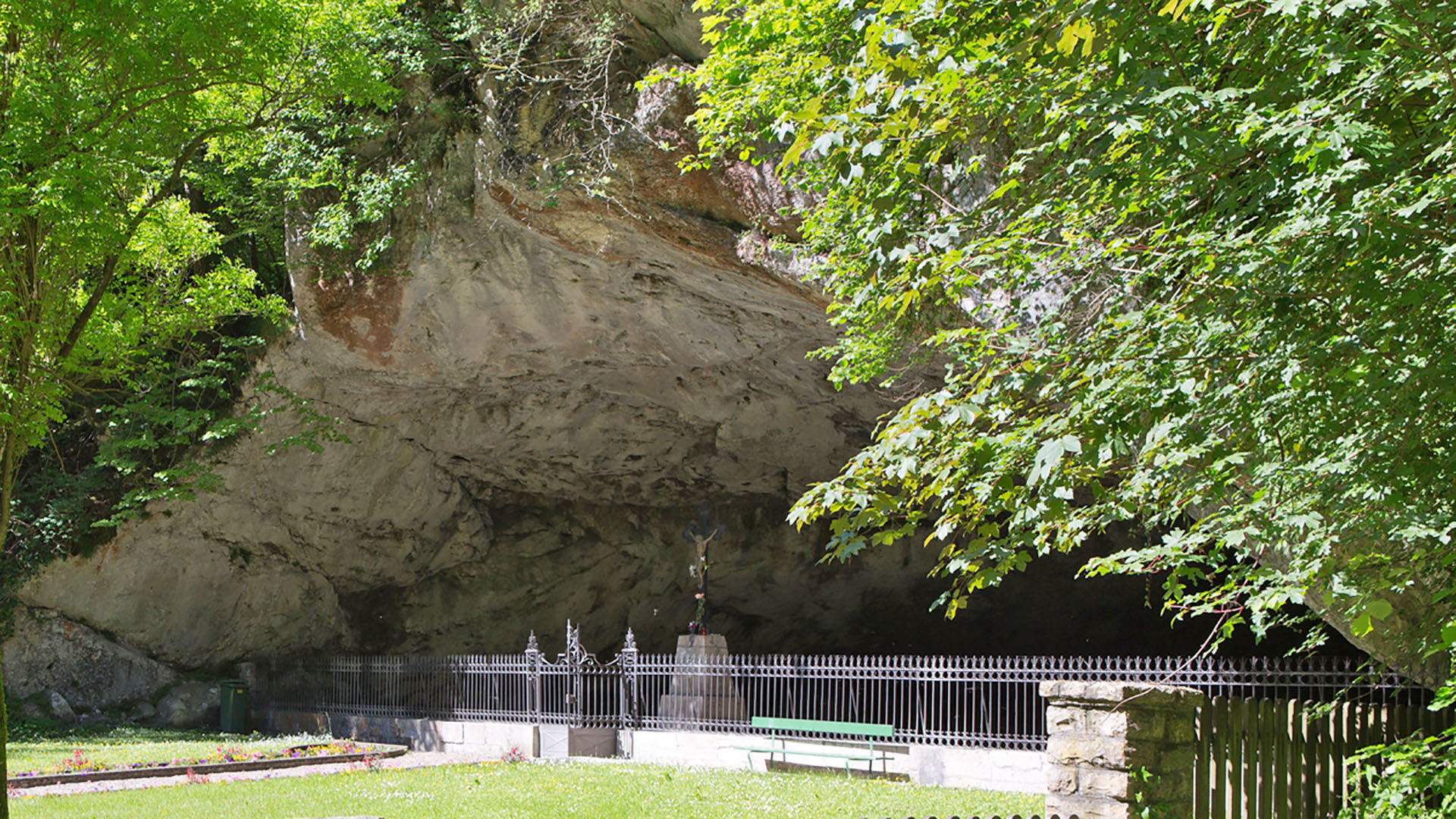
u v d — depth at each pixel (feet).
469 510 83.87
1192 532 18.49
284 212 62.34
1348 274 15.46
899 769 45.57
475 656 64.95
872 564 88.07
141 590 72.23
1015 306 22.08
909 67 17.75
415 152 58.39
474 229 58.90
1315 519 16.35
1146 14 15.93
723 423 75.25
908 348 37.42
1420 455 15.61
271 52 40.14
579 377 71.67
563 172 51.85
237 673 78.23
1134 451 19.85
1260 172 16.42
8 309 37.42
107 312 44.75
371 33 51.83
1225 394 16.56
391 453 76.43
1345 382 15.24
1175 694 23.52
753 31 28.37
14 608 68.95
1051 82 17.78
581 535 87.76
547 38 52.90
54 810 36.19
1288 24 16.31
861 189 24.20
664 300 61.67
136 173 40.11
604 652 91.45
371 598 84.07
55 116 35.53
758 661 53.72
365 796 39.06
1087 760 23.07
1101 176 18.03
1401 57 15.34
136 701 73.36
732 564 88.48
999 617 92.48
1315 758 26.48
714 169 49.49
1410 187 14.90
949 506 18.85
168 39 36.83
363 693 71.51
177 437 65.87
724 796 39.27
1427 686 26.73
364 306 63.26
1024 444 17.39
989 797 39.29
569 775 45.68
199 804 37.45
